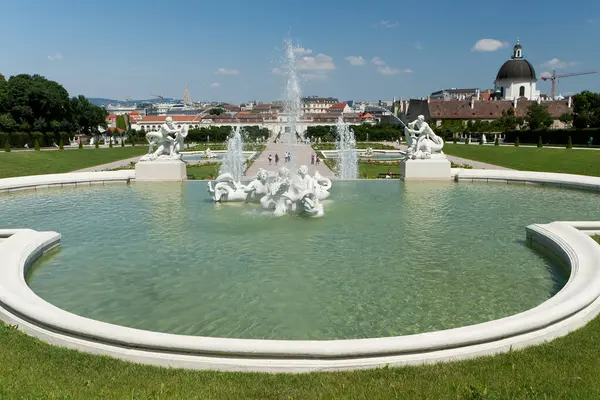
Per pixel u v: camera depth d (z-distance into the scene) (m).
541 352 6.93
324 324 9.19
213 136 104.75
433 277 11.78
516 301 10.33
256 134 119.31
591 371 6.32
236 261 13.02
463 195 24.36
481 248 14.30
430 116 121.38
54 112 83.31
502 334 7.35
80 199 23.44
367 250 14.01
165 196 24.08
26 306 8.34
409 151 31.08
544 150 52.53
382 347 6.84
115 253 13.88
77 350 7.14
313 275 11.89
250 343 6.95
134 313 9.77
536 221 18.06
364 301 10.29
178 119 143.62
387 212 19.53
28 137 75.38
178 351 7.04
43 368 6.51
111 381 6.20
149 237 15.59
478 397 5.55
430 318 9.47
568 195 24.45
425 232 16.16
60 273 12.20
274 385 6.09
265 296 10.57
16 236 13.65
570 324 8.05
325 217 18.36
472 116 120.31
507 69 135.00
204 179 32.09
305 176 18.78
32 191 26.16
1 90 77.56
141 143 96.31
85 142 102.19
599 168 37.72
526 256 13.50
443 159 30.30
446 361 6.75
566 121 105.00
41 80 85.62
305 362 6.78
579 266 10.98
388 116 164.38
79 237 15.73
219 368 6.71
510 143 81.19
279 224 17.19
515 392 5.68
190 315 9.65
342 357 6.82
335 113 159.62
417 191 25.75
